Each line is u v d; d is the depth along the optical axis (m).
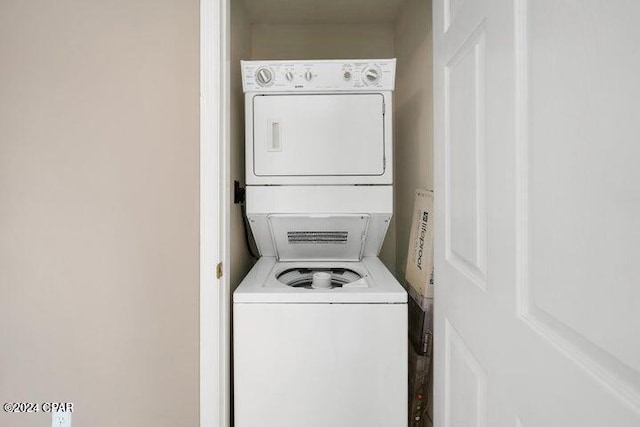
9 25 1.24
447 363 1.06
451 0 1.00
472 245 0.85
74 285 1.26
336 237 1.85
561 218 0.52
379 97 1.68
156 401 1.26
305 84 1.66
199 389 1.25
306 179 1.69
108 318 1.26
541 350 0.56
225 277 1.28
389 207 1.70
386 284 1.46
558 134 0.52
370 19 2.46
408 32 2.17
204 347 1.24
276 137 1.70
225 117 1.27
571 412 0.50
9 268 1.27
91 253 1.25
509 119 0.66
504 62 0.67
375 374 1.34
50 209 1.25
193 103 1.22
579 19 0.47
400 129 2.38
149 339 1.26
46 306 1.27
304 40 2.52
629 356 0.40
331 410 1.33
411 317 1.86
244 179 2.00
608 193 0.43
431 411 1.65
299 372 1.33
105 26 1.22
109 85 1.23
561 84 0.51
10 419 1.29
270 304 1.33
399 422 1.34
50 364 1.28
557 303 0.53
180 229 1.24
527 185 0.61
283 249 1.91
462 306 0.93
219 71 1.23
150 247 1.25
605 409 0.44
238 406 1.33
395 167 2.52
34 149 1.25
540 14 0.56
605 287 0.44
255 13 2.36
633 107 0.39
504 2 0.67
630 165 0.40
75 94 1.23
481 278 0.82
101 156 1.24
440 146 1.09
